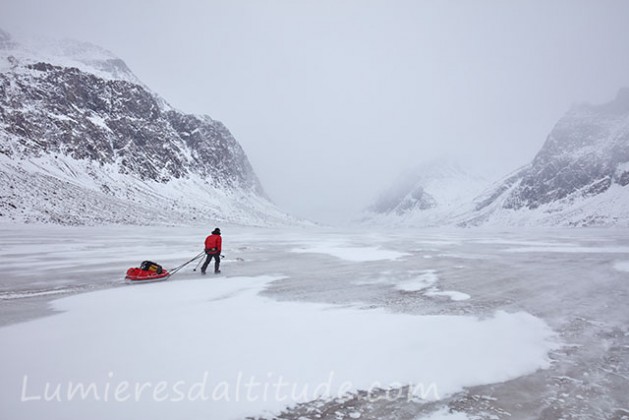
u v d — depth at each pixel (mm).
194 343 5074
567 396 3764
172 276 11156
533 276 11531
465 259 16422
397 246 24688
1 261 14000
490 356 4793
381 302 7789
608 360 4746
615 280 10867
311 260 15781
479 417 3328
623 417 3352
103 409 3338
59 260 14398
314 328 5824
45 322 6090
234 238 33750
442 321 6359
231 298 8062
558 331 5938
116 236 29047
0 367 4215
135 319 6301
